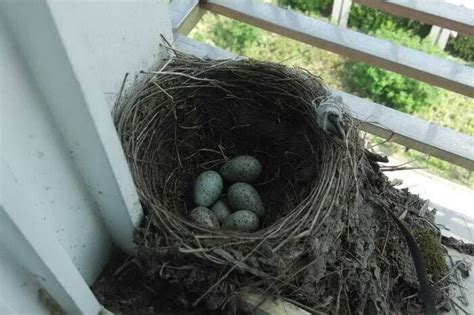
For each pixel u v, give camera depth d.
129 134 0.30
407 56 0.37
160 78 0.33
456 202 0.48
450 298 0.32
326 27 0.38
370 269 0.31
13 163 0.20
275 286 0.28
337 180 0.29
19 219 0.19
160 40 0.33
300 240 0.28
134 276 0.30
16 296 0.23
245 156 0.36
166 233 0.27
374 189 0.34
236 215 0.33
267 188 0.36
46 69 0.19
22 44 0.18
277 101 0.34
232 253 0.27
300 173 0.34
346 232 0.30
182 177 0.36
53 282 0.23
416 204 0.35
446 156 0.37
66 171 0.24
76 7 0.23
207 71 0.34
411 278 0.32
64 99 0.20
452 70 0.36
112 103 0.29
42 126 0.21
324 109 0.30
